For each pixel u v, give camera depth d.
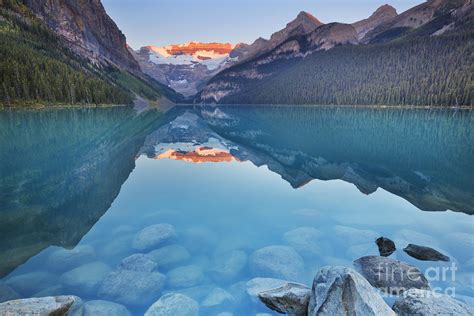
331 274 5.15
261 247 8.17
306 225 9.60
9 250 7.87
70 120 50.88
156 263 7.04
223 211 11.07
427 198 12.43
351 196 13.01
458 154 22.61
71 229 9.30
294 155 24.84
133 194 13.38
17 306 5.20
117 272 6.57
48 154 21.81
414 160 21.02
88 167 18.53
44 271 6.87
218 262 7.37
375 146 27.98
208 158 23.44
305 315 5.43
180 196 13.08
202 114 100.62
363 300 4.65
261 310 5.72
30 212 10.84
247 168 19.72
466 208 11.05
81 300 5.78
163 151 26.33
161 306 5.43
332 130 43.56
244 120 70.38
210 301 5.81
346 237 8.47
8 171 16.92
